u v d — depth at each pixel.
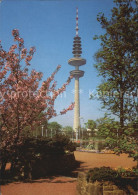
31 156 12.33
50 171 12.96
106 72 8.73
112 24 9.27
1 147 11.81
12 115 11.95
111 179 7.41
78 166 14.07
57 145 14.47
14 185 10.16
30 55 12.24
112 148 8.31
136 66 8.34
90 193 7.34
